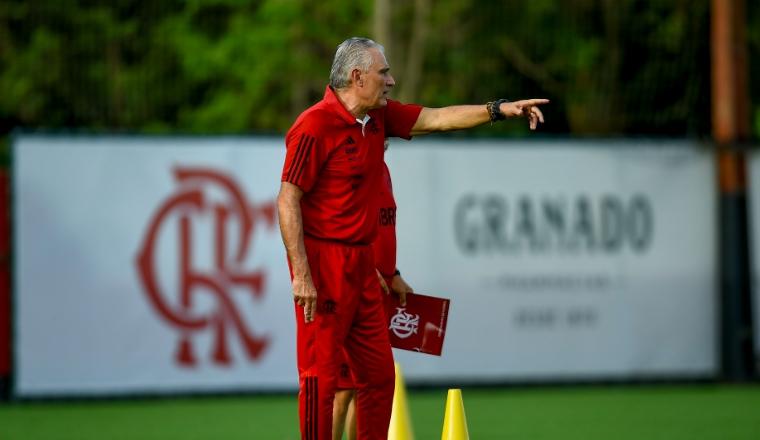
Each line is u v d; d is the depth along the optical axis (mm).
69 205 43875
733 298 47781
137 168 44188
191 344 44562
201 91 84000
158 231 44344
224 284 44688
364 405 23234
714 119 50469
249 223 44781
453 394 23031
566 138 46938
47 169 43781
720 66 49281
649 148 47594
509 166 46500
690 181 47906
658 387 47562
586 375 47031
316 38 83812
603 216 47188
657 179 47625
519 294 46500
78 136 43938
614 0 64750
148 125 74000
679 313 47750
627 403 42688
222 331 44719
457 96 72688
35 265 43719
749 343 48000
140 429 37250
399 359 45875
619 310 47281
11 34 81750
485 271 46250
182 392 44469
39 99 78375
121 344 44156
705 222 48000
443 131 23234
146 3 82312
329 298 22391
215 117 81125
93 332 44000
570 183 46969
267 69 82188
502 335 46375
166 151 44344
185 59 82000
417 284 45750
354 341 22984
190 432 36469
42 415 40719
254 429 36969
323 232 22375
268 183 44875
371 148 22484
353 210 22453
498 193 46406
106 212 44062
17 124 82812
